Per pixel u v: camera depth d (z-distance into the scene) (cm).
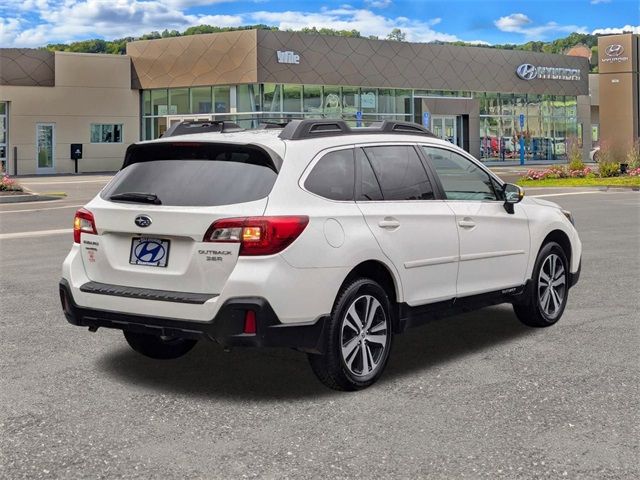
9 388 548
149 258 525
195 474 399
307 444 440
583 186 2839
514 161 5281
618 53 5597
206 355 636
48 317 786
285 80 4200
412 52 4725
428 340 691
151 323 515
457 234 621
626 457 420
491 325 749
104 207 545
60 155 4341
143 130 4559
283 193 508
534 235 709
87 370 594
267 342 491
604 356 628
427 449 432
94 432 460
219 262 497
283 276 494
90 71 4388
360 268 550
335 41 4384
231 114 4212
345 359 531
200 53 4253
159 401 518
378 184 572
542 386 548
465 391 538
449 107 4888
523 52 5259
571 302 848
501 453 426
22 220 1805
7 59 4194
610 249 1262
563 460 416
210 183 520
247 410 499
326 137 555
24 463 414
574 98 5616
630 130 5594
